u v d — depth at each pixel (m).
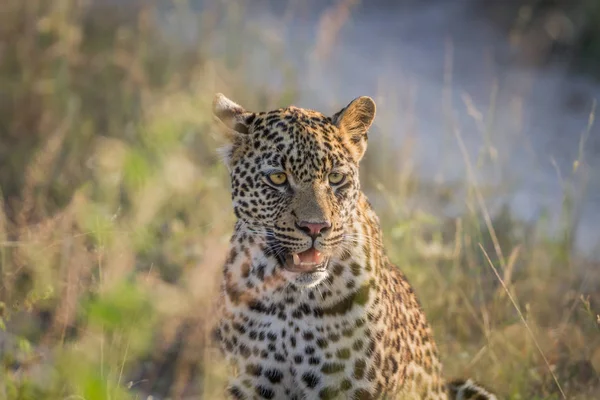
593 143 19.08
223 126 8.37
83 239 9.41
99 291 8.05
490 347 9.74
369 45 25.95
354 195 8.36
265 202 8.12
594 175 16.94
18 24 17.23
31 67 16.20
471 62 24.47
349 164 8.31
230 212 10.62
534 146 18.61
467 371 9.80
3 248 9.99
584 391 9.62
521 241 12.48
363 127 8.60
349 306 7.89
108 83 16.36
